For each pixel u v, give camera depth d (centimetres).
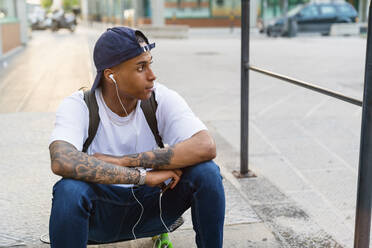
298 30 1952
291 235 220
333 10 1970
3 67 834
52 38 1720
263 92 601
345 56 1067
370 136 150
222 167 323
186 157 158
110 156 158
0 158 324
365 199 155
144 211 168
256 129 421
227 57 1062
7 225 224
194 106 515
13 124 416
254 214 242
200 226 161
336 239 218
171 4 2639
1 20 1023
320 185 295
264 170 320
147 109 167
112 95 160
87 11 5191
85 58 966
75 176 146
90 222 158
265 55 1097
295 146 372
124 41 149
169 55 1107
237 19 2716
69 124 156
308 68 850
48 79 690
